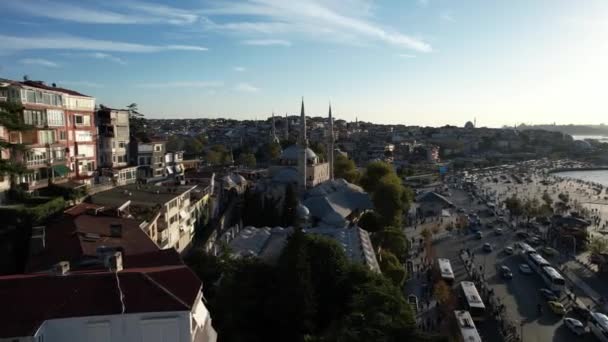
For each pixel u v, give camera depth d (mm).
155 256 50781
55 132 91125
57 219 66938
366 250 87875
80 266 47312
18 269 60531
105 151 118250
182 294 38375
